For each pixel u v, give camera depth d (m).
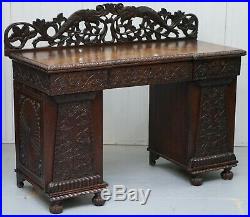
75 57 3.16
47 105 2.99
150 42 3.72
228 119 3.54
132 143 4.21
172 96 3.55
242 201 3.28
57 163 3.07
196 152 3.47
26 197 3.29
